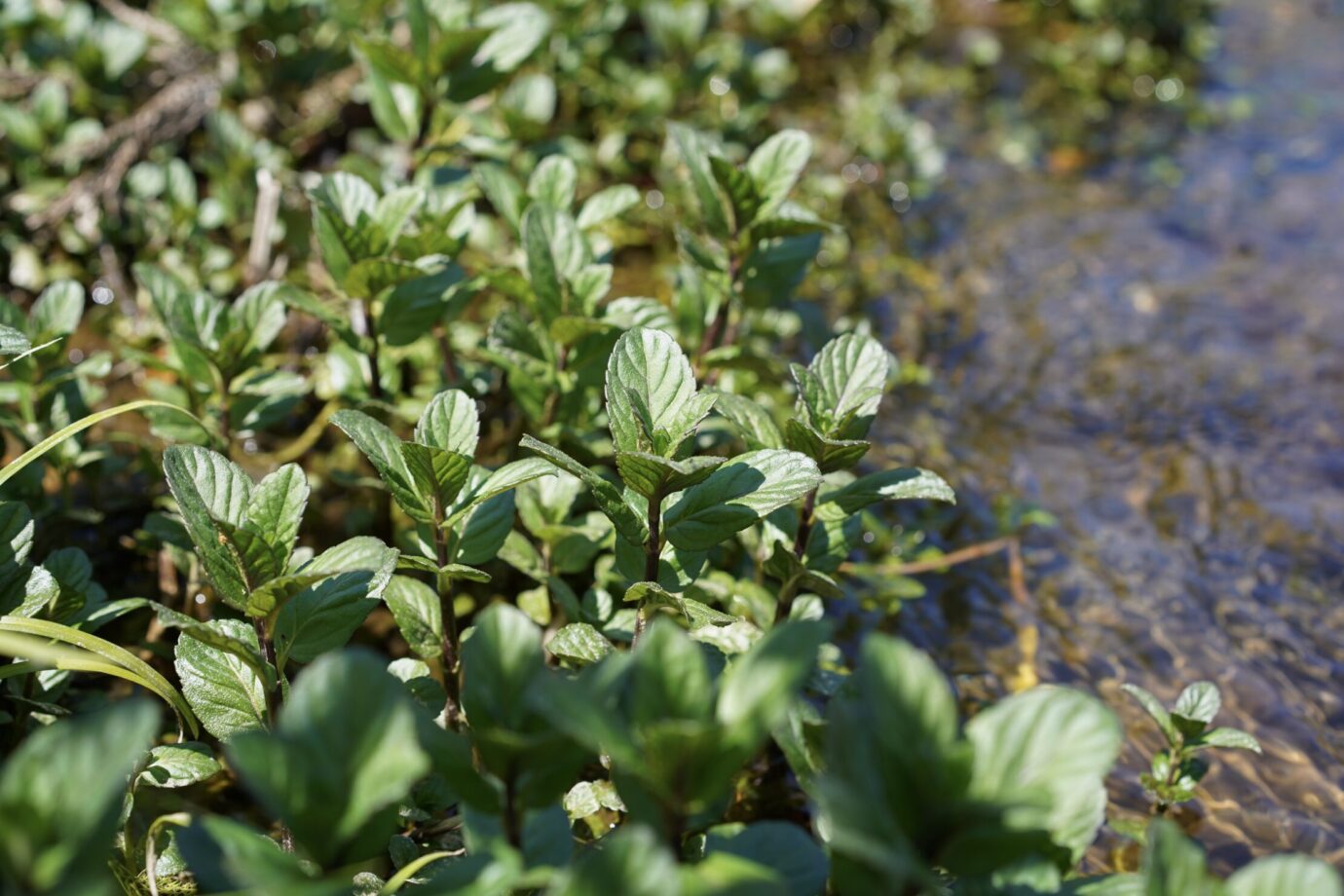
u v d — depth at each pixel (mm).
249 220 5383
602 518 3398
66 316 3553
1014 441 4930
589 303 3566
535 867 1990
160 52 5910
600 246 4148
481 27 4285
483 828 1975
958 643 3916
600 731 1575
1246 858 3146
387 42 4270
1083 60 8312
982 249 6270
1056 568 4250
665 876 1456
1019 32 8727
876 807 1529
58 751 1388
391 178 4617
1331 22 9125
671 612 3059
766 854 1950
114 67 5629
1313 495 4641
